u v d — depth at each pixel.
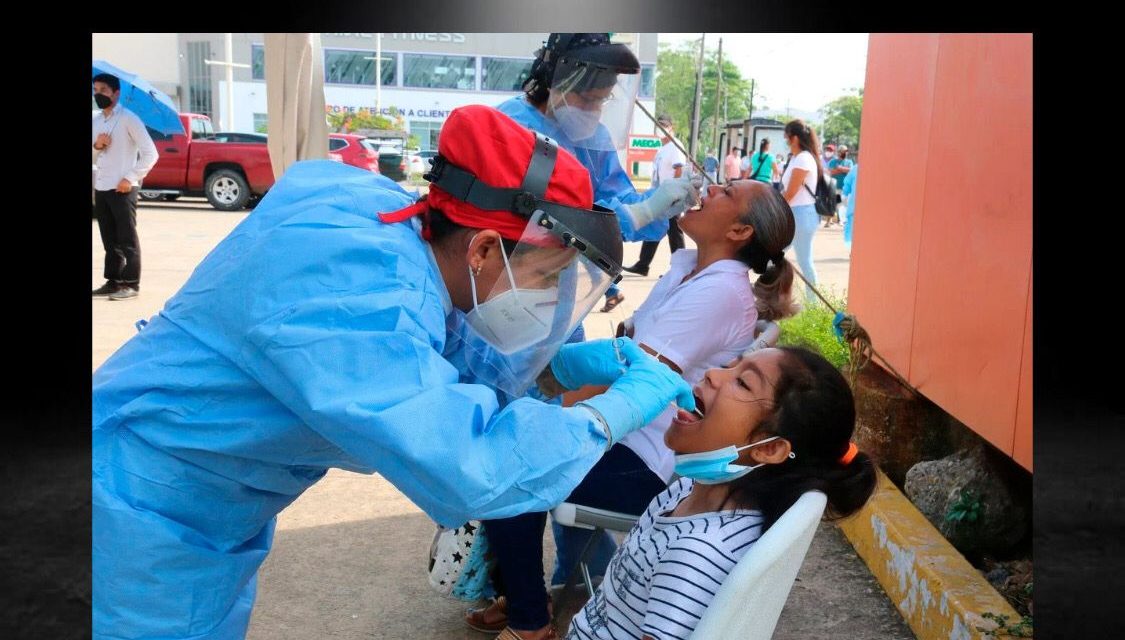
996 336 3.04
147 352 1.43
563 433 1.36
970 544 3.09
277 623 2.85
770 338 2.60
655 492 2.34
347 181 1.50
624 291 7.78
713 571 1.58
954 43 3.50
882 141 4.37
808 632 2.80
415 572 3.19
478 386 1.36
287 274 1.31
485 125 1.42
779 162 16.12
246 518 1.51
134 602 1.44
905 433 3.76
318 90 5.02
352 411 1.25
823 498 1.58
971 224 3.28
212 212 14.31
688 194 3.15
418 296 1.35
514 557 2.42
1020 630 2.42
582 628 1.85
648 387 1.55
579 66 2.88
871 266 4.48
